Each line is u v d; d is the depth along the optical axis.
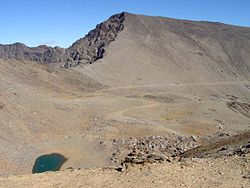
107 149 66.06
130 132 79.19
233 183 18.33
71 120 84.81
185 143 69.25
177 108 112.19
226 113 112.69
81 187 18.09
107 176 19.62
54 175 20.41
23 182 19.20
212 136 74.88
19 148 63.28
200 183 18.31
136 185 17.98
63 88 130.00
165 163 21.64
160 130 79.88
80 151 65.62
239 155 23.50
